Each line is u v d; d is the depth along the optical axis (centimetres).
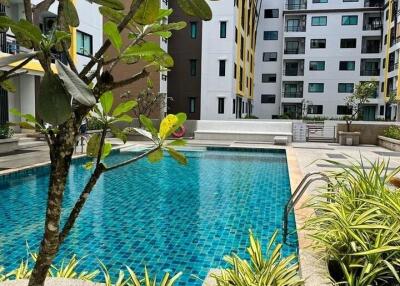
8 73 123
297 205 591
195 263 467
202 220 646
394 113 3080
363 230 277
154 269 449
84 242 537
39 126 128
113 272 440
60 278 260
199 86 2562
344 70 3844
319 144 1773
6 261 465
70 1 136
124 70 2098
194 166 1238
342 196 336
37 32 101
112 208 720
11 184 902
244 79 2975
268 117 4006
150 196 823
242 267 280
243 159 1398
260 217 663
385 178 344
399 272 254
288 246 494
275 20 3959
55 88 99
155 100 1939
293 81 3947
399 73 2733
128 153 1455
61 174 123
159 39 1806
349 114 3812
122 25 120
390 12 3262
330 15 3834
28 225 609
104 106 142
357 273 267
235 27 2548
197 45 2534
